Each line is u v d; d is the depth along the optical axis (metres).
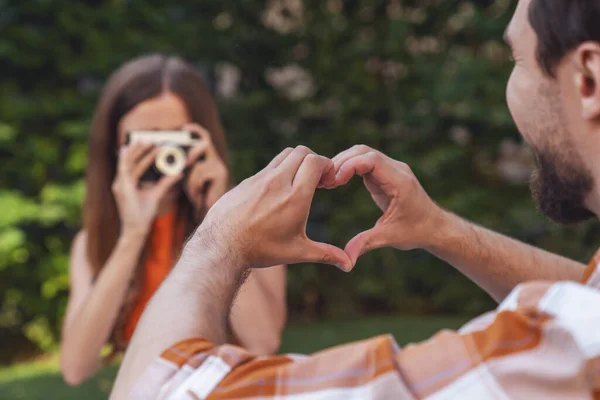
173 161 1.98
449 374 0.62
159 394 0.67
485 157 7.31
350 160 0.92
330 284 7.20
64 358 1.93
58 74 6.38
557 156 0.72
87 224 2.13
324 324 6.77
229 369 0.66
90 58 6.34
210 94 2.13
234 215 0.77
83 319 1.90
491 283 1.00
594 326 0.61
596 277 0.68
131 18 6.65
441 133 7.25
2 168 6.06
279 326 1.86
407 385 0.63
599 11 0.64
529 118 0.74
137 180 1.97
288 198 0.77
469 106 6.82
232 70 7.58
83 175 6.22
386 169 0.92
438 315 7.08
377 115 7.45
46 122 6.29
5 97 6.10
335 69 7.34
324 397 0.63
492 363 0.62
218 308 0.74
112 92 2.07
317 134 7.33
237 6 7.27
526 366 0.60
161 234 2.03
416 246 0.96
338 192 7.09
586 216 0.76
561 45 0.68
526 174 7.27
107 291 1.91
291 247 0.78
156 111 2.03
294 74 7.58
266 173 0.79
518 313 0.64
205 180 2.00
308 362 0.66
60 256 5.99
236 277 0.77
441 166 7.01
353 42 7.33
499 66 6.97
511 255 0.99
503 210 6.97
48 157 6.09
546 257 1.02
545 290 0.67
